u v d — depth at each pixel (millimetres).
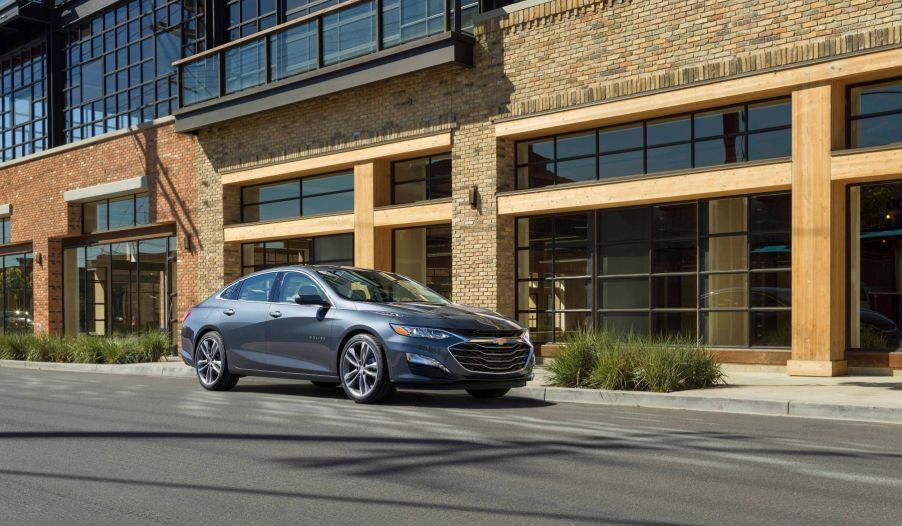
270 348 11547
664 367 11508
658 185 14984
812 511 5113
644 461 6633
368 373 10406
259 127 21672
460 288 17609
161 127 24688
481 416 9312
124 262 26703
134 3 26891
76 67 29234
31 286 30547
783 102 14062
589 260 16281
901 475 6148
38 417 9359
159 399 11219
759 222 14312
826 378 13000
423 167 18969
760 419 9453
